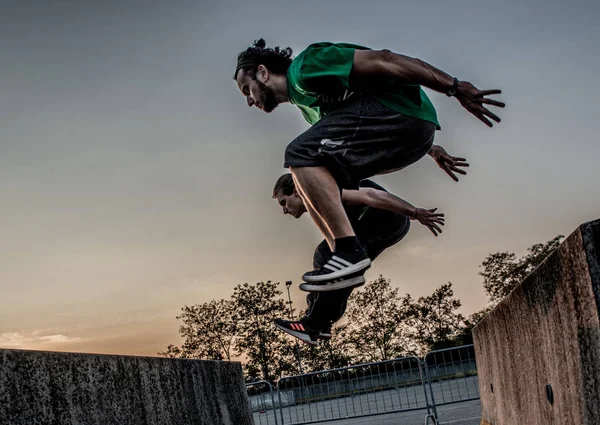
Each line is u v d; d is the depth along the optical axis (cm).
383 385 993
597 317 149
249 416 336
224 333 6306
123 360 202
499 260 5606
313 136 229
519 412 292
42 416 153
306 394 1035
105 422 180
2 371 144
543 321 212
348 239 230
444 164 296
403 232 314
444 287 6288
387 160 232
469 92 222
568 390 188
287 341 6081
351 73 224
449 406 1101
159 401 221
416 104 233
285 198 328
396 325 6153
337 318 282
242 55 258
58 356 166
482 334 409
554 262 182
